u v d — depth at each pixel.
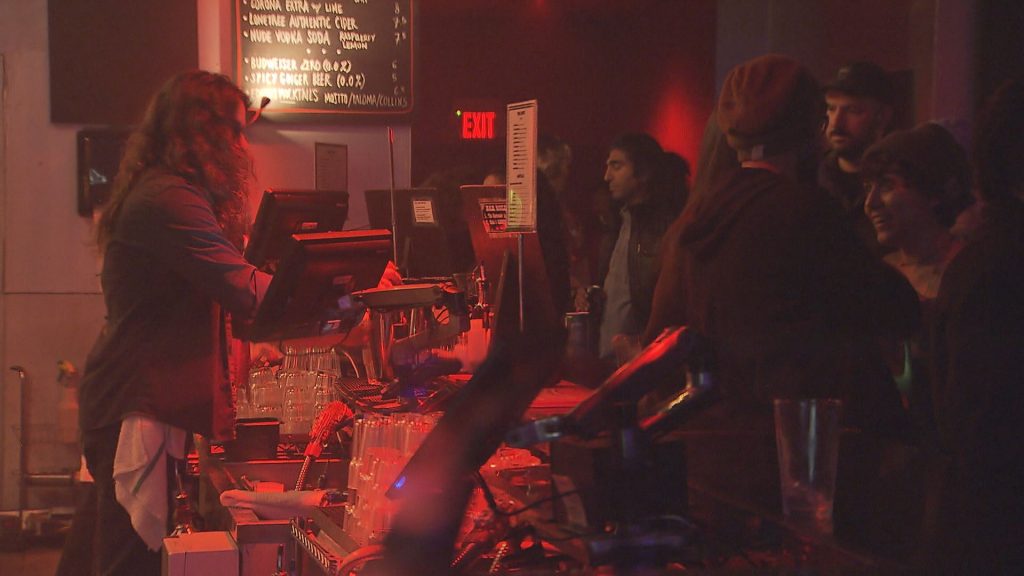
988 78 4.35
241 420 2.70
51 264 5.06
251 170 2.89
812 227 1.73
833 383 1.74
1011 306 1.60
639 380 1.14
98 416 2.63
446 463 1.05
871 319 1.75
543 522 1.22
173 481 2.64
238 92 2.78
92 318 5.09
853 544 1.22
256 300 2.57
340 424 2.46
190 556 2.15
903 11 4.67
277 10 5.02
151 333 2.60
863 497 1.43
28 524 4.93
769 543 1.25
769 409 1.74
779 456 1.34
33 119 5.01
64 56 4.98
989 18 4.33
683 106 7.69
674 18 7.88
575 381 1.25
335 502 2.13
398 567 1.05
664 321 1.96
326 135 5.12
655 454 1.16
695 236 1.84
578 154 9.32
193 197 2.61
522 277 2.46
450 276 3.44
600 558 1.10
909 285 1.82
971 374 1.59
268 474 2.54
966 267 1.66
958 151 2.39
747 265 1.75
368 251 2.63
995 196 1.70
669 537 1.11
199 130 2.66
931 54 4.47
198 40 5.06
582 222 6.82
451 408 1.08
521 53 9.39
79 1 4.98
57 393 5.07
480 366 1.09
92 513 3.04
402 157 5.18
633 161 3.88
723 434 1.64
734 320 1.76
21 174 5.01
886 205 2.41
